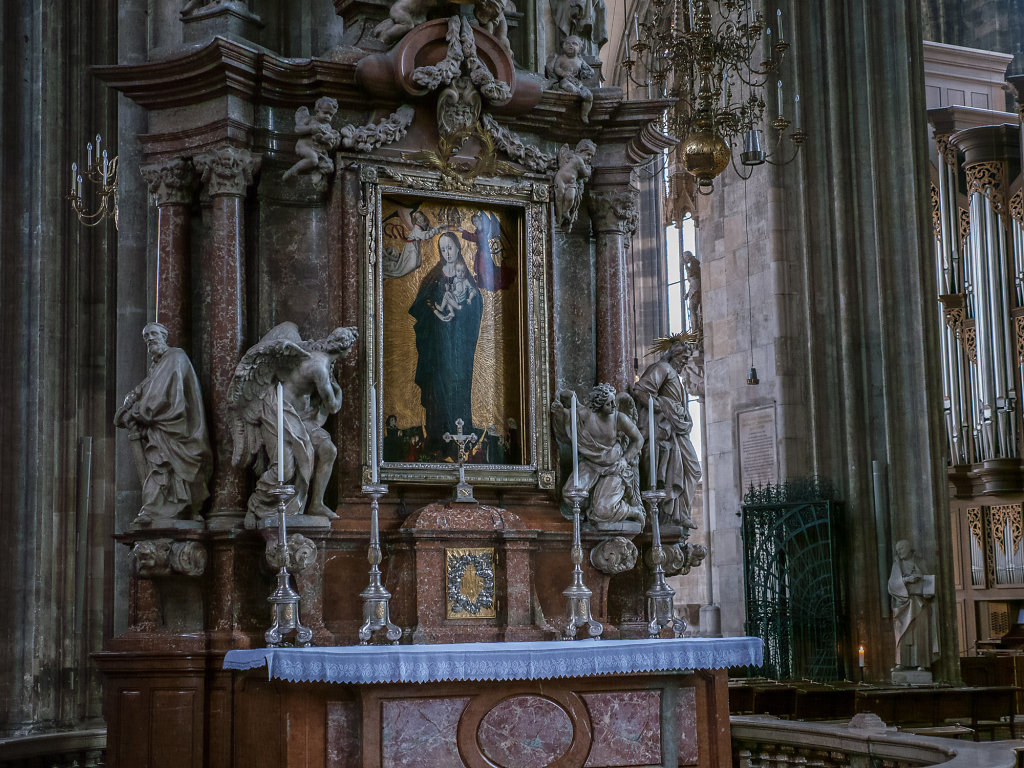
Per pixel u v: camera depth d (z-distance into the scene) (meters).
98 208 17.67
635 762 7.99
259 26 9.96
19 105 16.83
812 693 15.16
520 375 10.22
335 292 9.64
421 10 9.87
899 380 21.75
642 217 32.97
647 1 30.34
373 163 9.75
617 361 10.62
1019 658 22.02
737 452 23.81
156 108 9.61
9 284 16.55
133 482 10.72
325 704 7.42
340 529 9.20
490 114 10.20
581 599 9.20
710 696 8.35
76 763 10.17
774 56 22.88
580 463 10.15
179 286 9.45
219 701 8.84
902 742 9.24
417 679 7.20
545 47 11.09
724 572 24.05
